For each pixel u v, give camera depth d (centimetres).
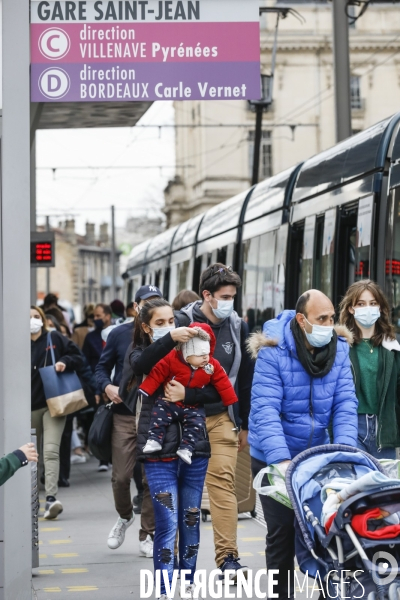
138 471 1908
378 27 10025
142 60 1234
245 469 1766
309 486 967
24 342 1159
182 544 1180
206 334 1144
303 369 1079
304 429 1082
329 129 10000
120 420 1552
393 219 1897
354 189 2080
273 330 1091
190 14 1241
